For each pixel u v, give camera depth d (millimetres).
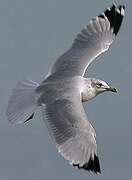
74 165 11281
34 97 11906
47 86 12039
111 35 13328
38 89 12016
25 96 11977
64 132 11398
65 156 11297
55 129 11461
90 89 12906
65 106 11562
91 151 11336
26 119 11672
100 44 13203
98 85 13109
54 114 11555
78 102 11648
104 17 13438
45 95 11844
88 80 12906
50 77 12336
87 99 12938
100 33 13312
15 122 11672
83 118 11445
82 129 11367
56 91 11883
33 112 11719
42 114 11625
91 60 12930
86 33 13312
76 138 11344
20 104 11867
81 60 12883
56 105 11633
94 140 11375
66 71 12578
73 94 11805
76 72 12625
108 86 13312
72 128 11383
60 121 11469
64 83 12125
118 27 13422
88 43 13195
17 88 12141
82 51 13055
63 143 11359
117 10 13500
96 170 11305
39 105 11758
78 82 12406
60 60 12922
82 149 11312
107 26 13383
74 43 13227
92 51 13070
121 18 13461
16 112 11758
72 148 11320
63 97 11719
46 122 11539
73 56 12945
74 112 11477
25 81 12219
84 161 11289
